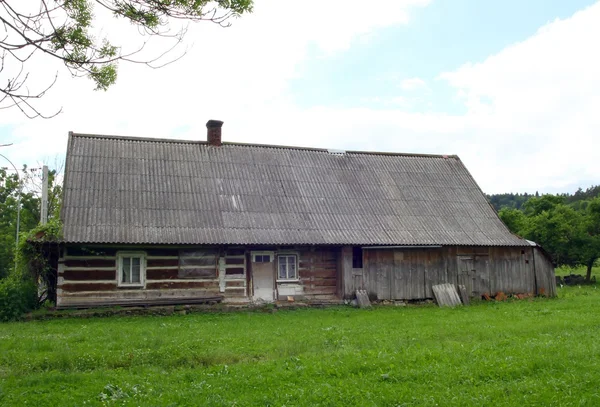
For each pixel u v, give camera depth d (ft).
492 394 30.76
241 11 26.55
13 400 31.22
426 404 29.25
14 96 22.03
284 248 83.46
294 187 91.81
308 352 44.04
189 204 81.61
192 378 35.88
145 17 25.43
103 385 34.47
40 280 73.67
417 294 88.17
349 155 104.94
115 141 88.89
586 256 135.03
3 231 157.79
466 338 49.78
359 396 30.78
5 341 49.01
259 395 31.42
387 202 95.25
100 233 72.23
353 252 86.94
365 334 52.95
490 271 93.56
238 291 79.51
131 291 74.13
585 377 33.09
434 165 109.70
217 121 95.71
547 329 53.31
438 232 91.56
